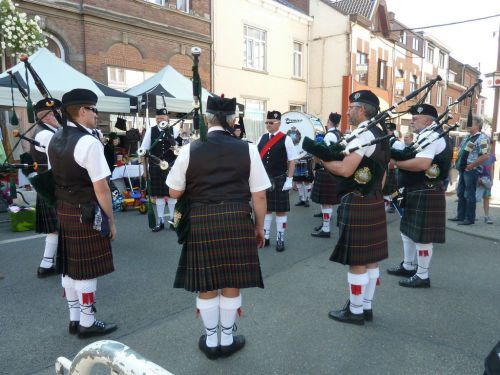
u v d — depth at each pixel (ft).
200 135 7.15
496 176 37.19
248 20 44.21
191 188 7.37
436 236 11.31
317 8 53.88
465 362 7.84
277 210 15.03
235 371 7.54
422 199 11.36
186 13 36.83
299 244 16.39
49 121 12.14
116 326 9.09
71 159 7.95
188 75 37.76
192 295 10.98
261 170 7.65
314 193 17.63
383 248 9.30
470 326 9.34
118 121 25.94
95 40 30.12
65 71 21.25
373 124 8.50
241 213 7.36
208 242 7.24
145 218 20.54
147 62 34.01
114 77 31.99
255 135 47.11
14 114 12.89
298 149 25.16
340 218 9.22
